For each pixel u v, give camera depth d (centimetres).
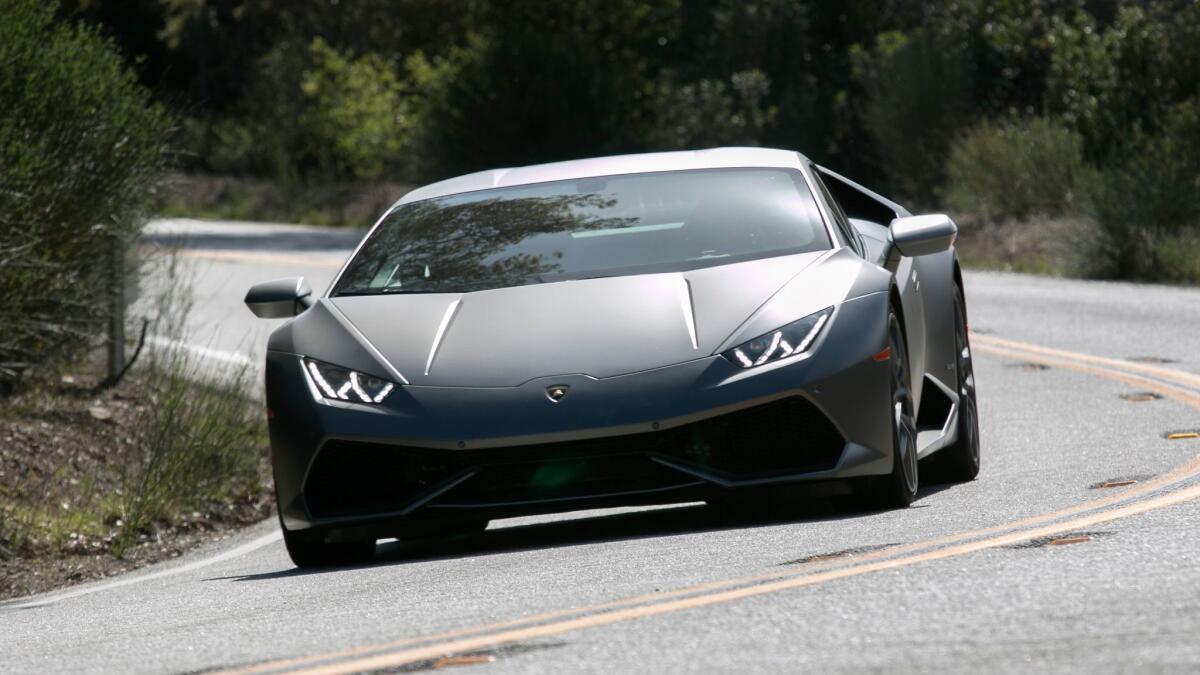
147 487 3145
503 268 2358
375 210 13175
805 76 13650
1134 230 6375
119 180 3784
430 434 2075
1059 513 1925
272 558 2594
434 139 12350
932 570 1545
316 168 15075
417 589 1814
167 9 18562
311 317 2311
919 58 10619
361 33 17488
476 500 2086
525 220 2486
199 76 18925
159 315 4172
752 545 1892
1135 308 5259
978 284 6406
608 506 2081
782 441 2072
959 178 8844
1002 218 8256
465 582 1825
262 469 3603
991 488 2356
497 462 2069
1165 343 4391
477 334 2177
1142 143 7431
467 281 2342
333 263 8344
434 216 2564
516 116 12119
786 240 2342
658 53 16812
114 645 1623
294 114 15175
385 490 2123
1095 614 1298
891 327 2188
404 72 17212
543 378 2088
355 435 2103
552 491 2069
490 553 2162
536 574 1825
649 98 15488
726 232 2372
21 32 3659
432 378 2123
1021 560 1563
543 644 1346
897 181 10669
